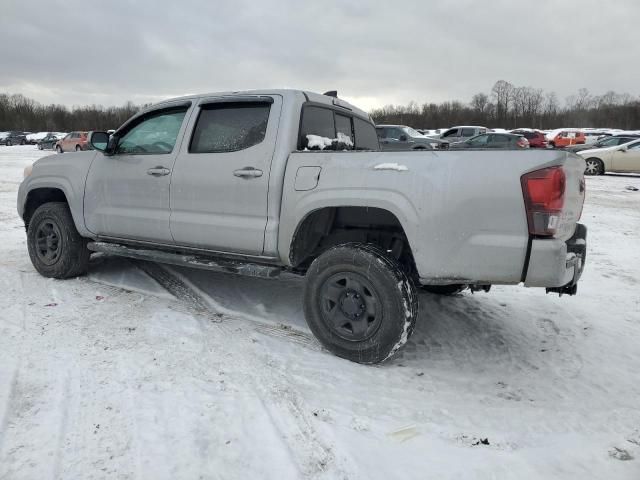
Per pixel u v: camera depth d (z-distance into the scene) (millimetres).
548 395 3154
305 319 3902
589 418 2896
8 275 5195
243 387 3049
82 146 30906
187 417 2705
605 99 82438
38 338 3623
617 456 2537
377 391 3102
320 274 3494
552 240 2895
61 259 4969
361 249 3357
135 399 2857
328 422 2740
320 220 3721
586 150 18766
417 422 2789
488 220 2969
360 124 4953
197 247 4086
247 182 3709
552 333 4141
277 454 2443
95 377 3086
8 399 2805
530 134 24609
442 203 3049
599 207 10789
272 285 5039
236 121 3926
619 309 4711
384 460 2441
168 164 4152
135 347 3527
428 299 4891
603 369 3527
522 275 2947
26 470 2258
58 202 5168
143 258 4461
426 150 3215
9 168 20078
